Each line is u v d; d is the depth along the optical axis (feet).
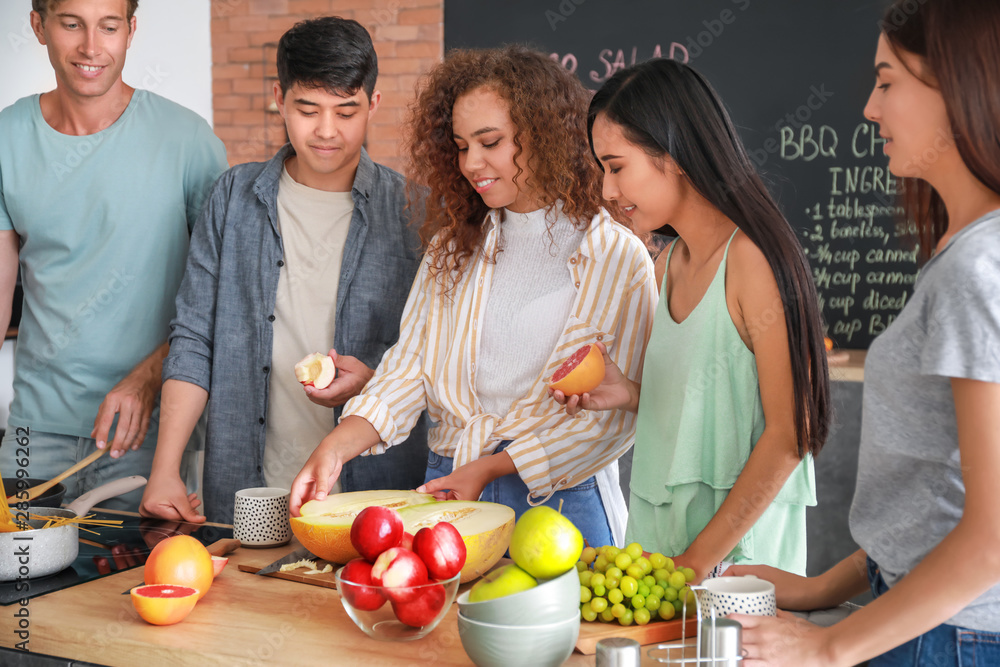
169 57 13.20
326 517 4.05
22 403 6.86
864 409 3.36
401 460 6.30
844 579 3.70
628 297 5.08
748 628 3.11
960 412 2.85
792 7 10.47
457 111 4.93
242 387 6.22
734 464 4.30
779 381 4.02
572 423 5.01
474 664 3.10
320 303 6.23
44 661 3.40
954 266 2.87
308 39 5.55
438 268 5.43
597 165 5.07
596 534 5.27
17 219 6.70
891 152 3.18
